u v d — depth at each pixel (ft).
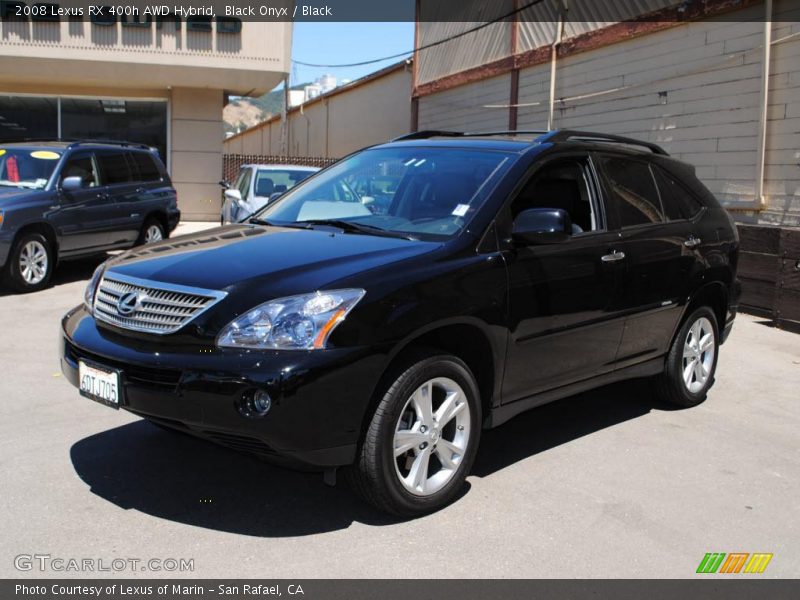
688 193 18.07
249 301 10.74
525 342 13.16
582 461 14.56
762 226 29.32
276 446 10.28
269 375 10.14
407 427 11.67
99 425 15.42
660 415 17.63
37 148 33.24
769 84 31.86
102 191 34.27
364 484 11.21
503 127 52.24
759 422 17.35
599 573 10.44
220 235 13.97
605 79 41.96
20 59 52.39
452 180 14.11
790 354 24.06
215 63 54.85
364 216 14.47
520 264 13.01
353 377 10.55
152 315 11.30
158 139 62.49
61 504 11.87
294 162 68.33
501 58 52.01
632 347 15.92
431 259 11.95
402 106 73.92
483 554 10.80
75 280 34.09
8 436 14.66
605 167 15.69
